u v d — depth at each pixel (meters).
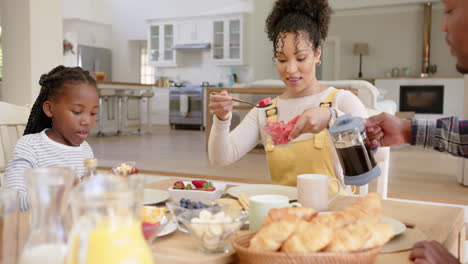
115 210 0.48
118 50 11.38
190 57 10.66
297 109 1.65
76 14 10.69
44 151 1.34
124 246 0.48
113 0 11.27
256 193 1.25
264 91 5.04
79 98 1.30
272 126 1.18
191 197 1.16
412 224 0.94
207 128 5.43
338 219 0.72
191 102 9.64
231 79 10.05
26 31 3.87
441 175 4.18
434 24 9.77
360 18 10.26
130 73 11.34
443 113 9.28
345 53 10.44
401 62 10.02
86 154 1.45
